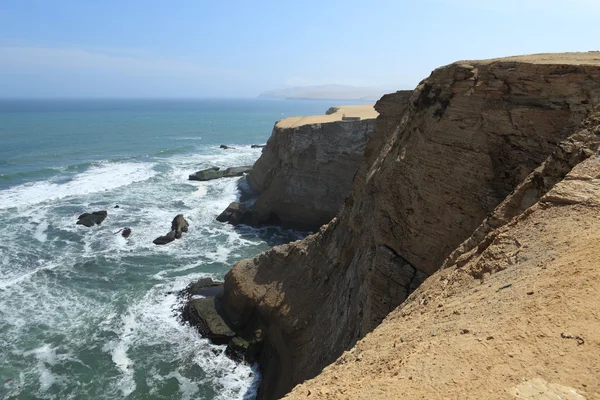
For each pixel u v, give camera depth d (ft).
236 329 74.69
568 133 37.11
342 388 19.69
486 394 15.61
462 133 43.75
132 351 71.15
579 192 26.30
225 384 64.80
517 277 22.95
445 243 43.93
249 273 77.36
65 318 79.71
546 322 18.25
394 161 52.34
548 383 15.31
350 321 52.65
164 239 116.47
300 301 67.97
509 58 44.73
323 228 73.56
